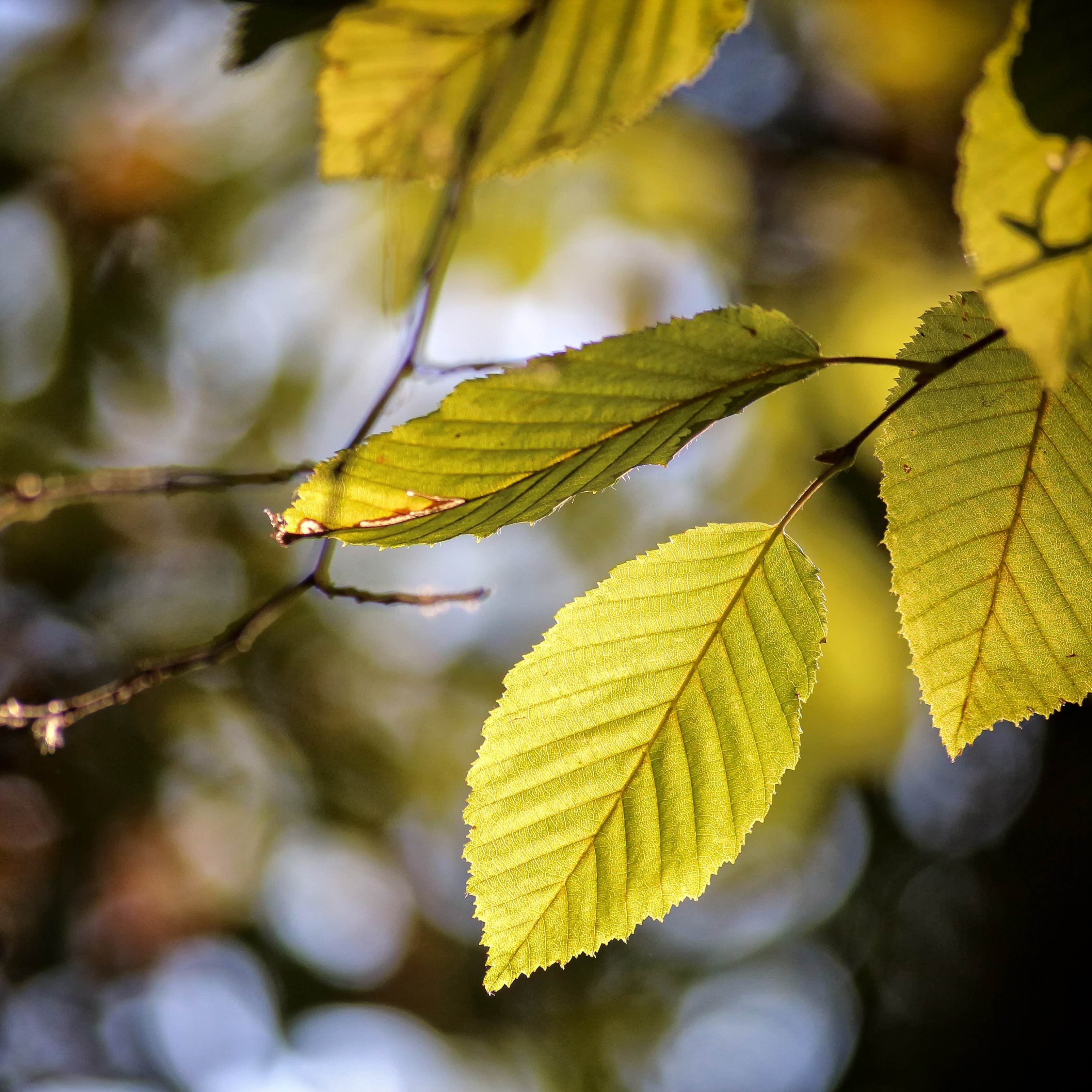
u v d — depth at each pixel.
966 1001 6.39
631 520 4.51
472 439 0.99
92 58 4.18
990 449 1.12
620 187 4.44
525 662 1.20
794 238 4.60
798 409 4.03
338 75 1.17
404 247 2.17
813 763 4.26
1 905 4.60
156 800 4.87
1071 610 1.15
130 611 4.90
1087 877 5.98
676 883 1.20
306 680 5.19
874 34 4.25
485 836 1.20
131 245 4.41
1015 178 0.81
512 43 1.15
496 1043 6.00
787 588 1.19
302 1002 5.52
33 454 4.46
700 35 1.16
